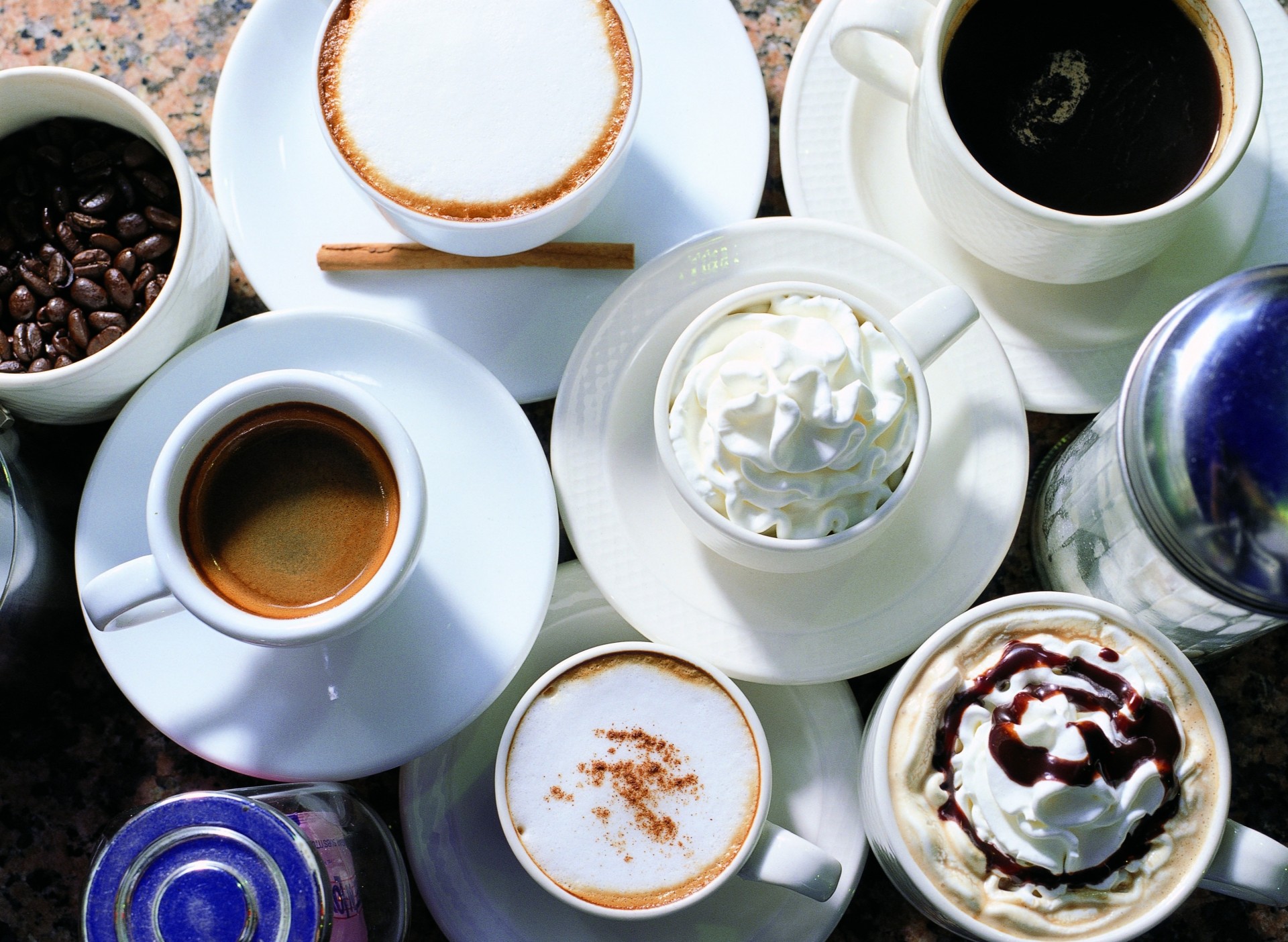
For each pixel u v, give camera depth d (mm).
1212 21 464
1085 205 466
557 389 489
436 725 461
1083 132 469
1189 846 438
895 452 454
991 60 473
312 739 461
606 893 456
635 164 494
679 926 479
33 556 472
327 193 491
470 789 483
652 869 457
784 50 524
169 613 439
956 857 440
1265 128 491
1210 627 464
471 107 461
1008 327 491
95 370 449
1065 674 444
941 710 444
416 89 461
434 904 474
